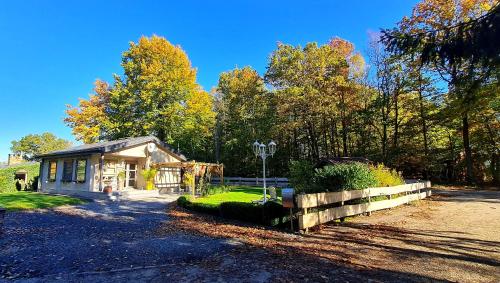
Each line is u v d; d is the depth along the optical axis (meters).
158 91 29.41
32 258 5.76
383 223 9.09
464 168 28.09
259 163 34.38
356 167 11.15
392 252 5.93
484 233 7.50
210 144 38.78
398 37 5.90
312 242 6.88
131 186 21.75
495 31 4.77
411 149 27.83
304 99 26.45
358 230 8.12
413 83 26.39
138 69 29.58
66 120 32.78
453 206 12.49
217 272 4.85
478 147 27.53
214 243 6.88
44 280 4.61
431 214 10.57
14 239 7.36
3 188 24.98
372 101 29.02
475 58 5.24
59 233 8.08
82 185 19.48
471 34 5.02
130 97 29.48
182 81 30.17
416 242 6.71
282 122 29.66
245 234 7.86
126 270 5.03
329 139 33.78
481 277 4.50
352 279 4.45
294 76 27.06
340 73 27.83
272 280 4.43
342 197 9.54
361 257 5.61
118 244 6.85
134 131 29.86
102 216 11.05
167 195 19.80
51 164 22.98
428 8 23.02
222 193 19.70
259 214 9.37
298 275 4.64
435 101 26.11
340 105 28.66
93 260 5.62
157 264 5.35
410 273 4.70
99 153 18.86
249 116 34.81
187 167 20.23
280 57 28.36
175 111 29.09
